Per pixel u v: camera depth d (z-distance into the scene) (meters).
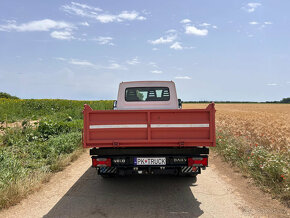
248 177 6.09
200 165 4.78
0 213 4.09
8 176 5.32
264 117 26.03
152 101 6.71
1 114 16.20
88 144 4.72
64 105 24.05
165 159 4.82
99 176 6.26
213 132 4.68
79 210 4.21
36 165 6.80
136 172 4.91
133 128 4.73
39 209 4.26
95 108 26.02
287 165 5.75
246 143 8.79
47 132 10.41
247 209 4.23
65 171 6.70
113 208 4.29
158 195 4.94
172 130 4.72
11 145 8.71
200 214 4.05
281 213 4.07
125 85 6.73
